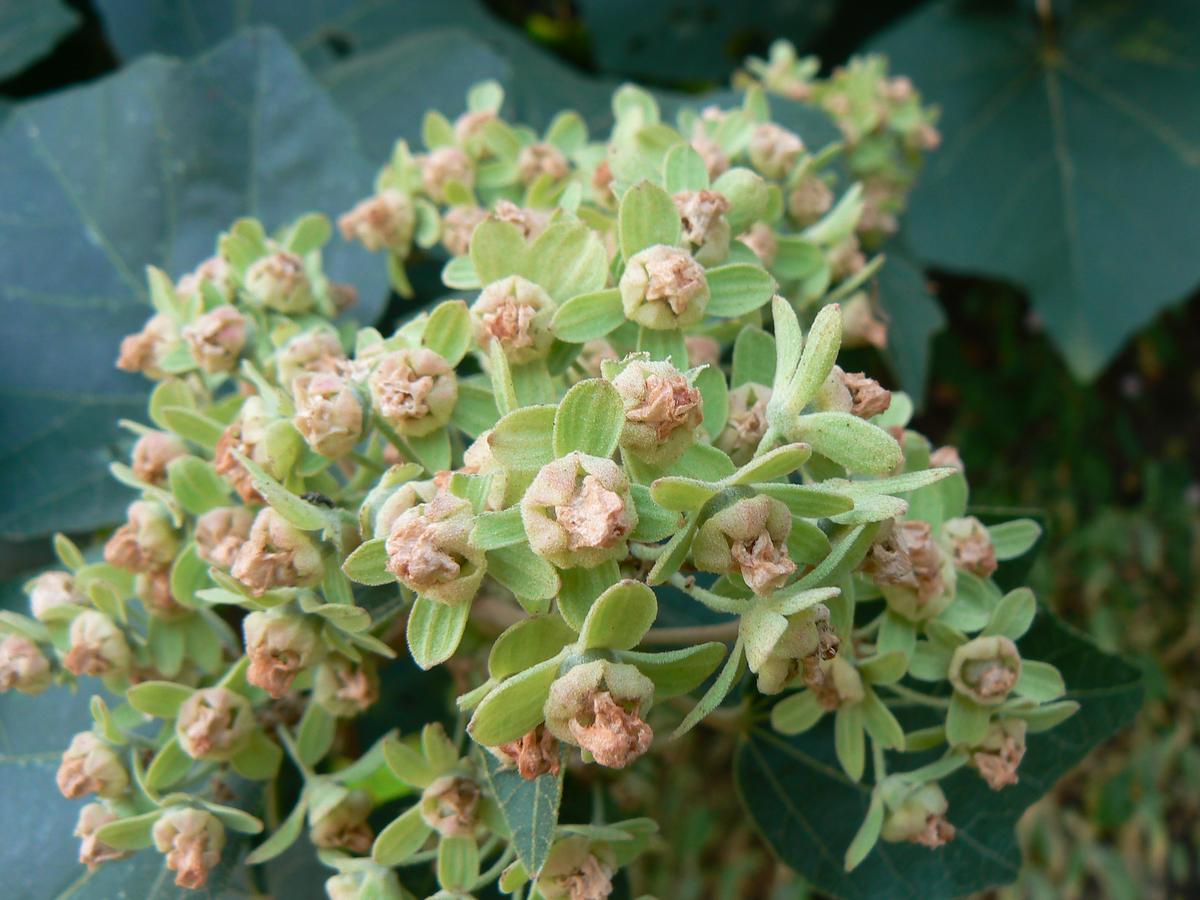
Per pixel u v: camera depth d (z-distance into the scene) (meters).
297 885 0.24
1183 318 0.73
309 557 0.16
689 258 0.16
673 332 0.16
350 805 0.18
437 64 0.33
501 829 0.17
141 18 0.38
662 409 0.14
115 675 0.19
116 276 0.28
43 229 0.28
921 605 0.18
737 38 0.45
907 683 0.21
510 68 0.33
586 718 0.13
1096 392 0.71
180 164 0.28
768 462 0.13
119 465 0.19
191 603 0.18
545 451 0.14
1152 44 0.49
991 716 0.18
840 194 0.29
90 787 0.18
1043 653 0.22
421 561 0.13
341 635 0.17
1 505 0.26
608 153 0.21
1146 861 0.60
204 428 0.18
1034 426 0.69
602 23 0.45
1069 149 0.49
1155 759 0.61
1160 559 0.65
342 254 0.27
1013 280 0.49
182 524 0.19
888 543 0.16
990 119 0.50
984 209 0.49
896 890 0.22
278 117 0.28
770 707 0.22
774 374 0.17
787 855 0.22
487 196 0.24
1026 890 0.58
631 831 0.17
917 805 0.18
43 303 0.27
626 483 0.13
